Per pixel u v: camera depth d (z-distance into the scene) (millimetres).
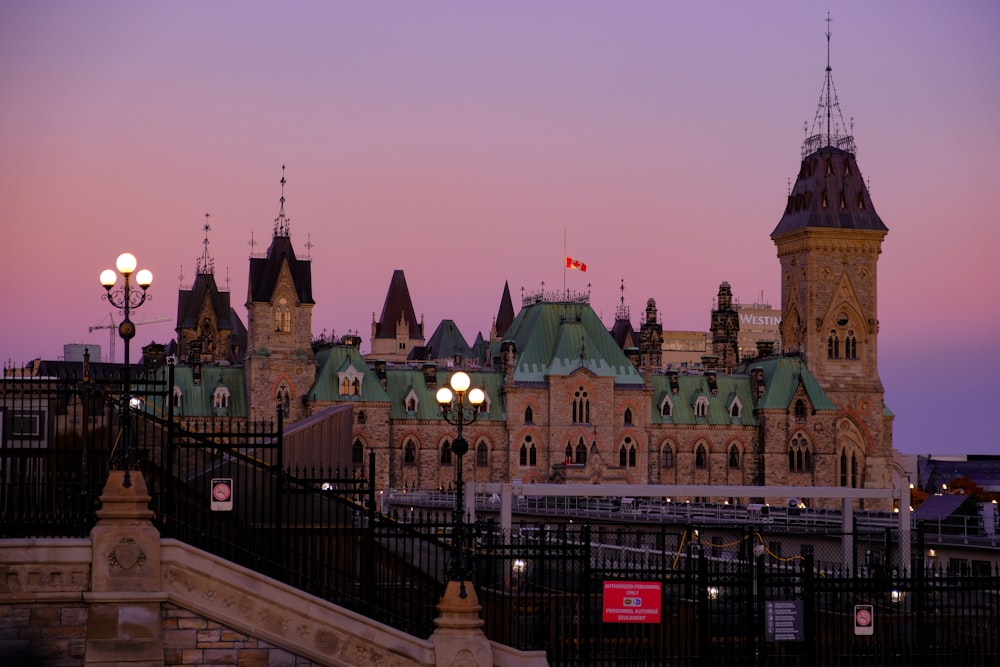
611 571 46219
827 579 46688
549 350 176125
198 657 39719
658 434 179250
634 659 45969
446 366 185875
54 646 38812
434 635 41688
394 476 169500
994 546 85312
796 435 182375
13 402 42281
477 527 46375
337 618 40750
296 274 166500
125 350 41625
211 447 43062
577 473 170375
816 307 189000
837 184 191500
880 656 47562
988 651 51438
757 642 48250
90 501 41469
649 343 198875
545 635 46094
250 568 42406
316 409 164250
